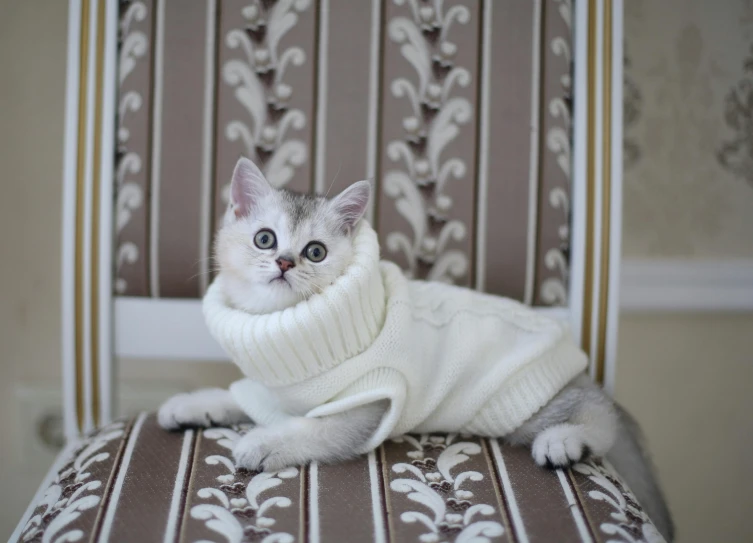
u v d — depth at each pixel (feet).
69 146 3.37
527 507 2.45
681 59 4.40
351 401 2.78
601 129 3.43
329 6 3.39
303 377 2.84
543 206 3.48
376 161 3.47
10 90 4.18
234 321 2.83
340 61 3.41
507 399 2.98
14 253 4.33
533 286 3.53
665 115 4.45
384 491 2.53
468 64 3.42
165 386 4.52
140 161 3.39
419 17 3.40
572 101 3.47
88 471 2.68
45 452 4.50
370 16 3.39
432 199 3.49
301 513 2.37
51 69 4.19
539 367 3.01
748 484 4.81
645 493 3.34
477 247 3.51
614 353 3.53
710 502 4.81
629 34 4.36
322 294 2.78
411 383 2.89
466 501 2.48
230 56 3.38
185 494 2.48
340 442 2.80
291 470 2.70
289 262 2.89
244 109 3.41
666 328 4.71
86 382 3.49
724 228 4.58
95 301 3.45
